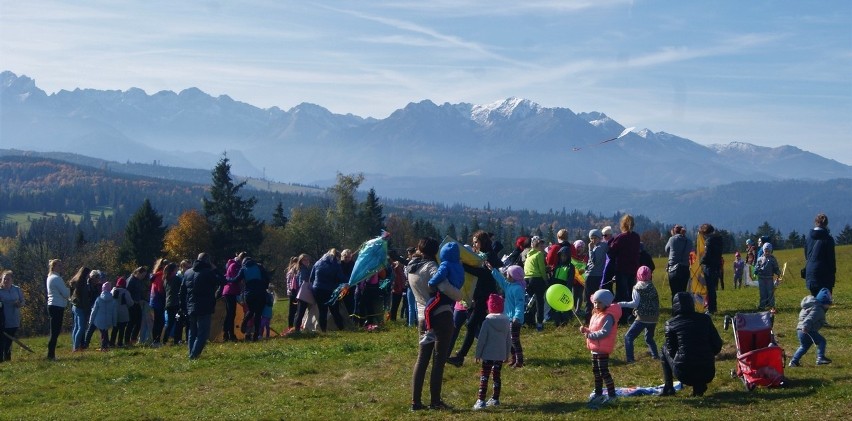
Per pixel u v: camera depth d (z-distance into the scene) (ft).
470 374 52.95
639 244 68.23
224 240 297.94
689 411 40.11
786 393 42.37
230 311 80.53
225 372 58.39
